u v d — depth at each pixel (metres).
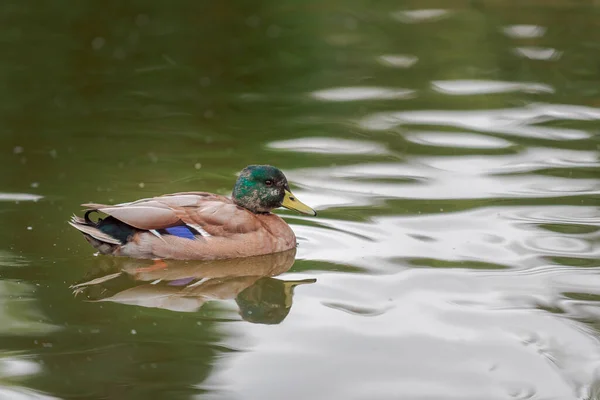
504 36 24.86
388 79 21.66
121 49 24.00
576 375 9.37
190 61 23.19
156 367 9.58
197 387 9.17
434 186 15.03
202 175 15.66
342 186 15.14
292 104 19.98
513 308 10.84
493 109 19.27
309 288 11.57
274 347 10.03
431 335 10.25
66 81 21.44
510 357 9.74
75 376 9.38
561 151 16.53
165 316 10.86
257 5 28.45
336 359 9.73
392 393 9.03
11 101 19.97
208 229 12.48
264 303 11.19
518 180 15.18
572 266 11.97
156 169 15.95
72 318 10.74
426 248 12.64
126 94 20.61
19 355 9.81
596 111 18.92
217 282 11.84
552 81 21.08
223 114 19.31
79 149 17.02
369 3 28.95
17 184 15.09
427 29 25.88
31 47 24.00
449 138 17.48
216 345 10.09
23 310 10.91
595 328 10.32
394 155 16.64
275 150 17.06
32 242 12.84
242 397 8.98
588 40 24.17
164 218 12.38
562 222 13.40
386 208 14.12
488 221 13.51
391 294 11.30
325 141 17.53
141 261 12.43
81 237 13.09
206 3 28.64
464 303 10.99
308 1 28.94
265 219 13.05
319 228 13.50
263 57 23.56
